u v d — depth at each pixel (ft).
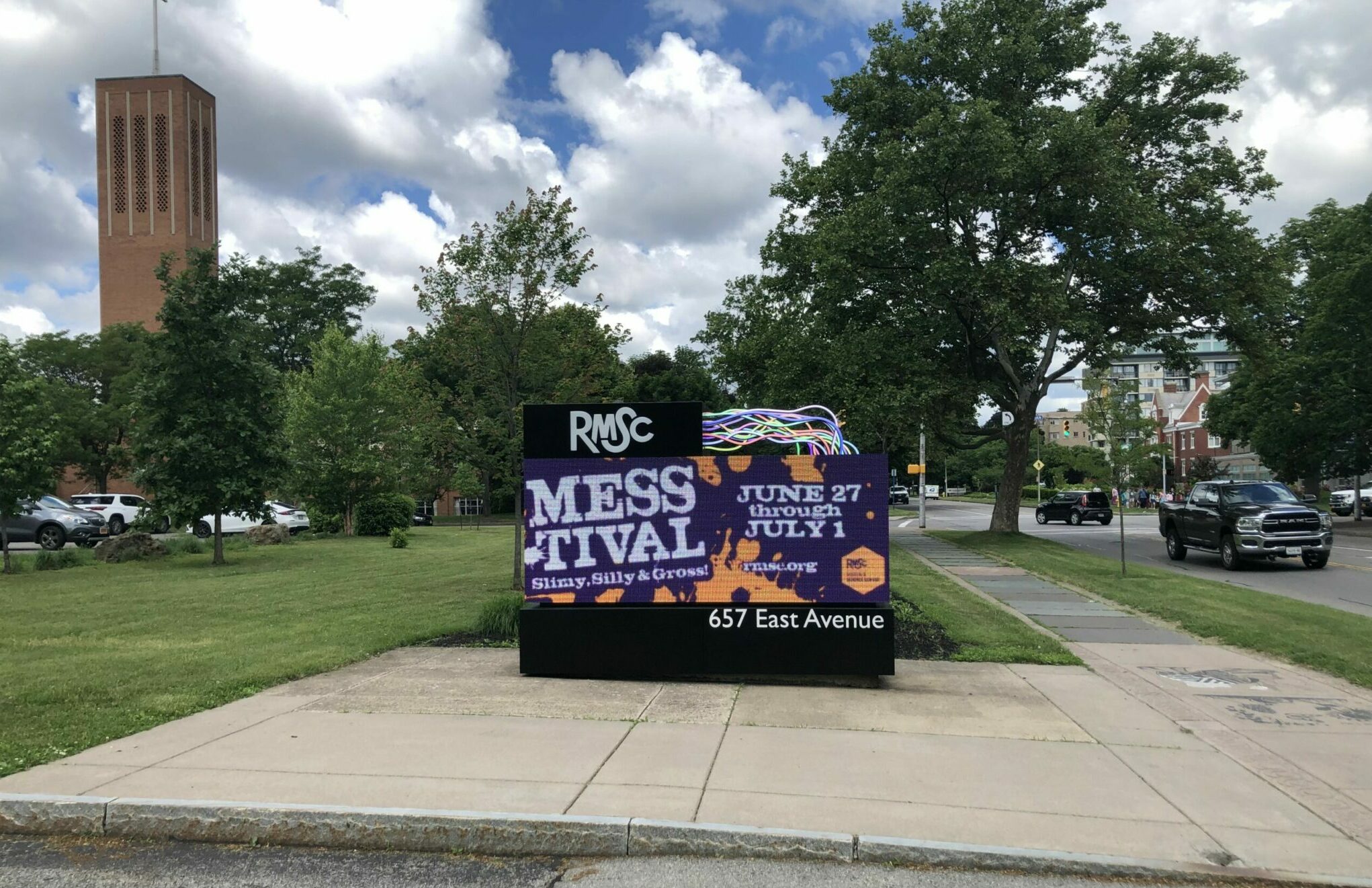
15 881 13.23
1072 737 19.11
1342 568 61.52
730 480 25.18
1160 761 17.54
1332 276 104.58
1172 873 12.74
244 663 26.43
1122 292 76.69
